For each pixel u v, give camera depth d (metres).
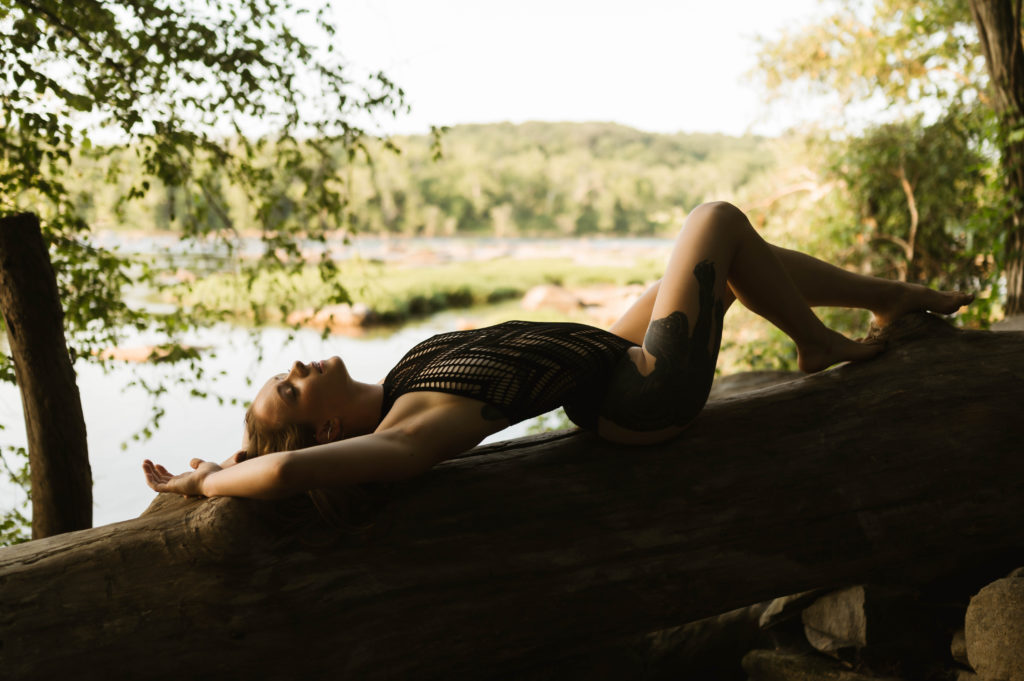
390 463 1.72
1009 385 2.18
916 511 2.05
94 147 4.02
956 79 9.15
